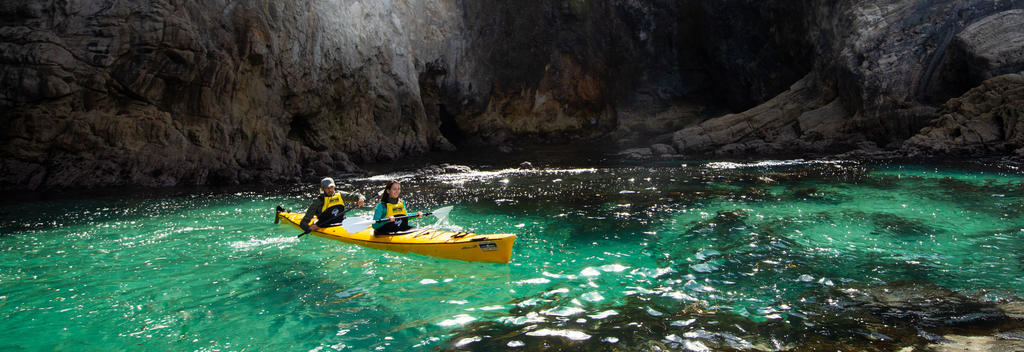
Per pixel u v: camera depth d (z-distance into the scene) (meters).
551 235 6.93
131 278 5.27
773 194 9.71
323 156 17.53
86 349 3.55
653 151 21.59
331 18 19.27
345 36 20.03
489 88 28.56
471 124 28.66
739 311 4.01
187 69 14.37
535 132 30.16
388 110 22.89
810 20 21.62
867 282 4.63
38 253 6.38
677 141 21.88
